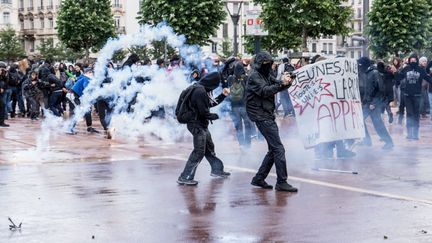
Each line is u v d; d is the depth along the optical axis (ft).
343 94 45.50
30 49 334.03
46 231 27.27
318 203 32.24
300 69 45.01
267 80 35.35
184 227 27.76
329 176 39.99
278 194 34.50
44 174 41.16
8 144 56.39
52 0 325.62
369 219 28.89
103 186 37.04
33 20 333.42
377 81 51.83
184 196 34.22
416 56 59.06
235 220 28.91
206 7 133.28
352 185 36.94
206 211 30.73
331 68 45.27
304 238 25.90
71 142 57.98
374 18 138.72
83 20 195.11
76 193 35.06
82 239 26.02
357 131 45.93
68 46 201.87
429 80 58.54
